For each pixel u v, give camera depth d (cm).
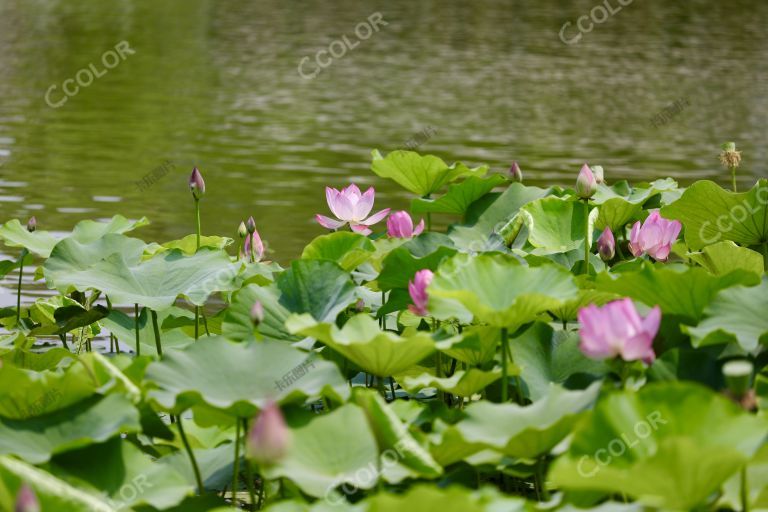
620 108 2202
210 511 331
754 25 3862
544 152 1712
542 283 414
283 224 1231
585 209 571
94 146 1703
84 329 693
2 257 1066
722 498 314
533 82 2552
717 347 412
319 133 1847
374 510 270
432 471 340
